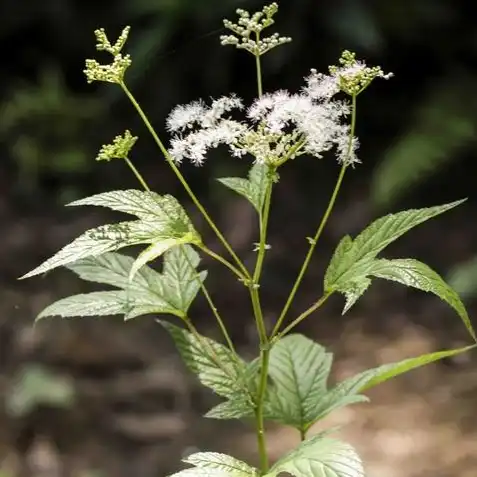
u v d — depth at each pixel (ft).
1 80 30.58
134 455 15.49
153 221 5.79
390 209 22.65
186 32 24.79
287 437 15.71
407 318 19.71
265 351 6.17
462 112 22.68
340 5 23.95
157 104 26.50
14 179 26.78
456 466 14.53
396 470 14.56
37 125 27.43
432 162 21.34
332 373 17.85
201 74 25.82
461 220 22.90
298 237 22.99
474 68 26.08
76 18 29.58
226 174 24.71
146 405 16.81
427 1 25.57
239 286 21.24
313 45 24.91
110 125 27.30
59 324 19.31
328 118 6.13
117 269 6.59
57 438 15.84
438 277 5.71
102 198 5.86
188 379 17.58
